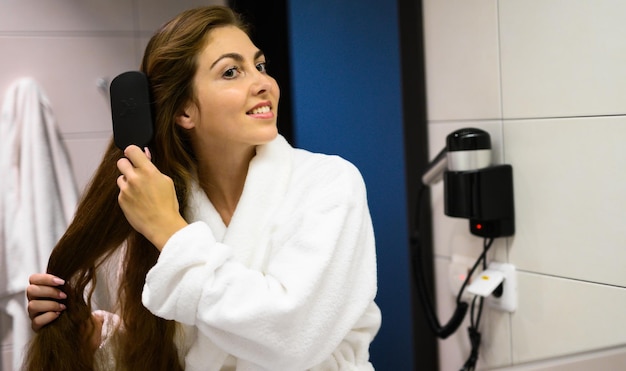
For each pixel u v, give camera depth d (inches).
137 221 32.9
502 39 48.3
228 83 34.6
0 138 59.3
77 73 62.0
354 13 59.9
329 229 33.2
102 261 38.8
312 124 59.7
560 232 45.1
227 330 31.6
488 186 47.6
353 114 60.6
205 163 38.2
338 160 37.0
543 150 45.8
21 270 59.2
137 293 37.9
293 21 58.6
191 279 31.5
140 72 35.3
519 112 47.4
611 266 41.9
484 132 48.3
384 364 62.9
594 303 43.3
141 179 32.6
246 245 36.1
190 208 38.0
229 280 31.6
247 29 37.8
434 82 55.6
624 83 40.0
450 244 55.3
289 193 36.8
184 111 36.2
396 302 61.9
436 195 56.6
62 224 60.7
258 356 32.9
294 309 31.4
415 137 57.4
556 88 44.4
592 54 41.8
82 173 62.6
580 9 42.3
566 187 44.4
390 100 59.8
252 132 34.5
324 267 32.4
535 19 45.4
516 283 49.0
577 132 43.3
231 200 39.1
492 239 49.4
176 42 34.9
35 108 59.7
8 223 58.9
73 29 61.6
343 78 60.2
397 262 61.1
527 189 47.4
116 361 38.9
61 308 38.4
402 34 56.9
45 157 59.9
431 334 58.6
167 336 37.6
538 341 47.6
